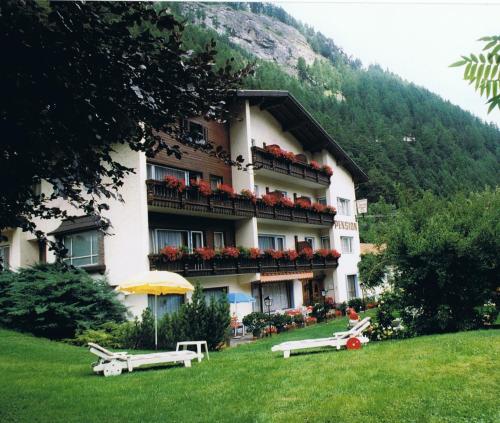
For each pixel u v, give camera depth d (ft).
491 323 42.01
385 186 221.87
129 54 14.03
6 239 16.71
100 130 14.96
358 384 22.63
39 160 14.39
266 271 81.71
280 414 19.70
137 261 60.75
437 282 40.40
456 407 18.71
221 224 79.46
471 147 345.31
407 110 398.62
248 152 82.12
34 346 45.65
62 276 57.36
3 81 12.30
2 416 21.56
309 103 341.00
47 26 11.98
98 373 31.81
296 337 64.13
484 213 41.11
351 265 114.42
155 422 19.94
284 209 89.71
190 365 33.50
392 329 42.93
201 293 48.85
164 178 64.13
